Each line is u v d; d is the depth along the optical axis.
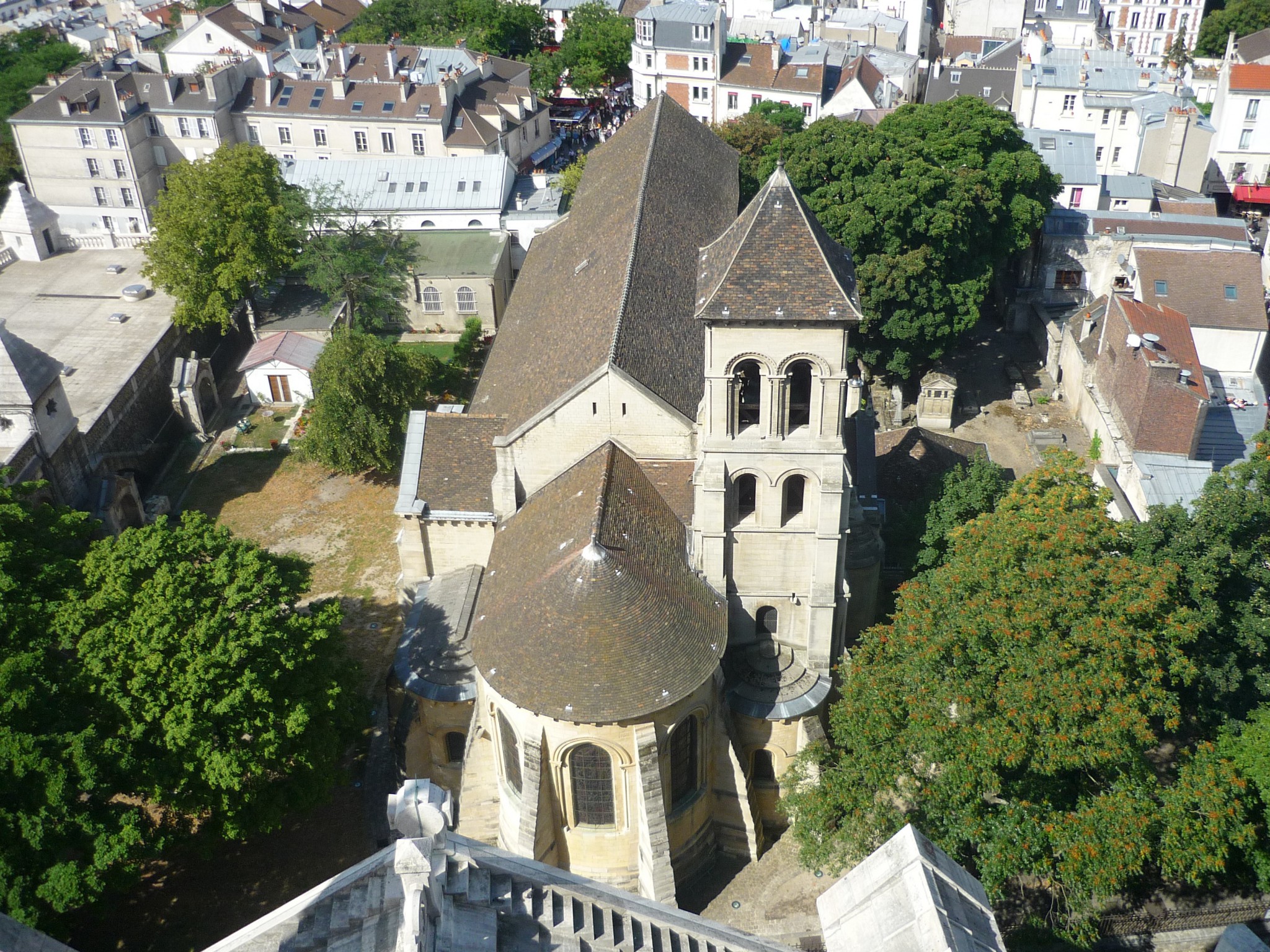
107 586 56.44
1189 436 86.38
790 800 58.22
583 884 33.62
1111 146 158.50
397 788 66.25
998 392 112.94
